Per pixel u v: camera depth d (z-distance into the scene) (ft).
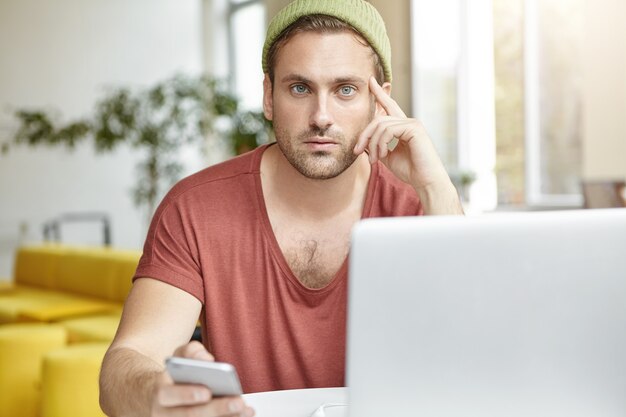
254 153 4.76
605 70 19.04
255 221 4.58
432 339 2.60
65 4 28.78
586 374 2.83
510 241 2.67
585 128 19.56
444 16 21.61
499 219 2.66
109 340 12.52
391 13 21.02
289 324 4.49
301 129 4.24
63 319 14.67
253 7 31.48
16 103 27.94
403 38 21.13
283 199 4.59
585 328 2.81
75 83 28.96
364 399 2.57
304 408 3.52
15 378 11.35
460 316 2.63
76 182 28.81
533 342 2.74
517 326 2.71
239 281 4.54
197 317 4.47
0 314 16.11
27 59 28.12
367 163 4.85
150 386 3.22
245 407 2.58
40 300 17.03
